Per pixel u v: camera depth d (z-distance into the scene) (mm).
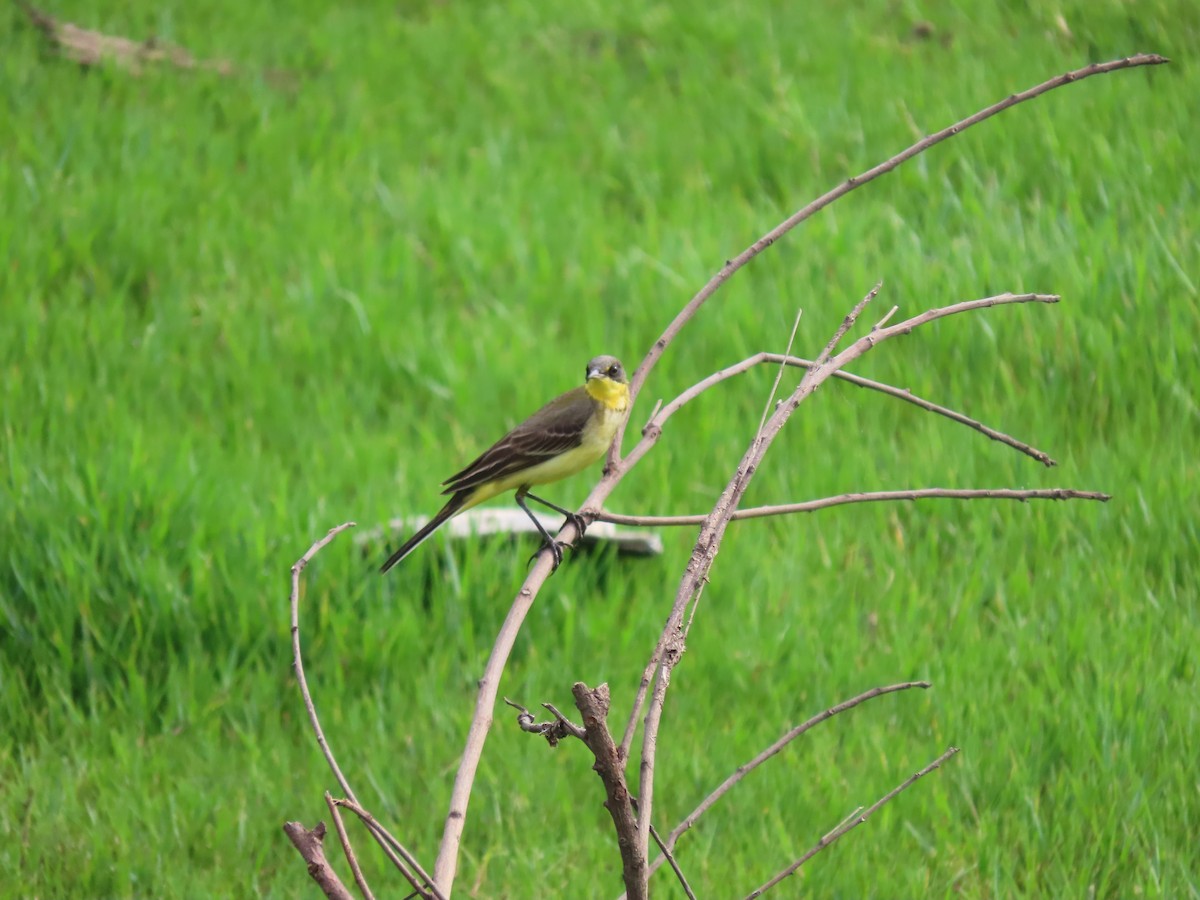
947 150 18188
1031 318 14617
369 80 21594
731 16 23359
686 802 9820
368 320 15602
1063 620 11211
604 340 15203
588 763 10352
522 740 10469
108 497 11992
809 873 9039
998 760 9867
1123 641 10828
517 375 14695
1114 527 12250
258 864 9234
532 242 17234
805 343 14750
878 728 10297
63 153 18266
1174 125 17938
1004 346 14461
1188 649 10742
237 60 22000
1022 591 11695
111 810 9617
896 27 22484
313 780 10070
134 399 14156
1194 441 13188
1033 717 10195
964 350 14422
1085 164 17312
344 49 22531
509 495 13164
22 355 14594
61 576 11211
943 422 13734
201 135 19375
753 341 15047
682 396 6672
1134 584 11641
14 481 12117
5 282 15625
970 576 12008
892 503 12898
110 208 17000
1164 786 9570
